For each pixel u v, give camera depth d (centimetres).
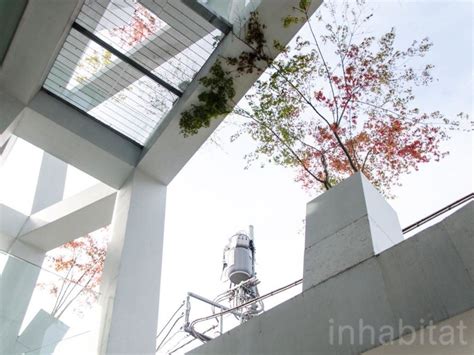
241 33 687
